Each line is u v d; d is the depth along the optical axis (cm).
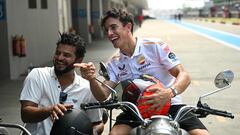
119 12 356
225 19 6688
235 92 936
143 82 326
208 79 1131
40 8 1546
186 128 351
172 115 362
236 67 1370
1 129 312
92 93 346
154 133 265
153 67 374
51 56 1691
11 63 1198
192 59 1628
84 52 353
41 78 359
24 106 351
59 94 358
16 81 1148
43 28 1579
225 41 2561
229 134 629
